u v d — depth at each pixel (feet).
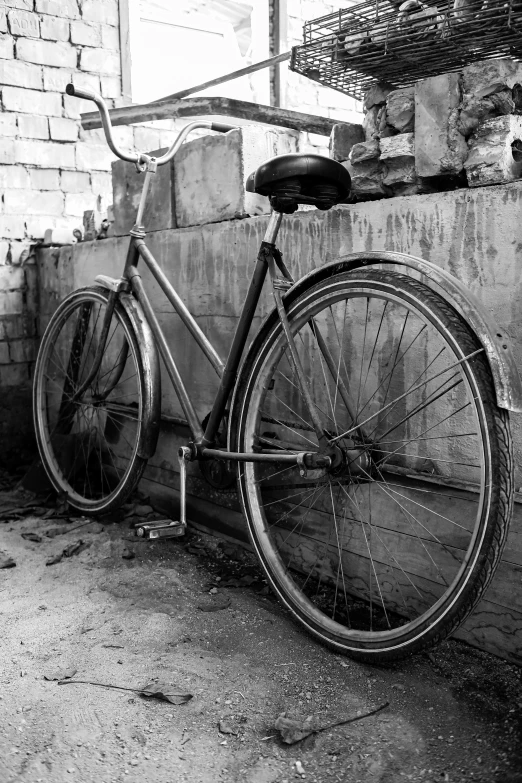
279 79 15.65
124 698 5.50
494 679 5.67
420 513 6.34
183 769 4.75
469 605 5.22
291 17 15.76
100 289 9.53
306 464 6.20
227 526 8.63
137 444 8.68
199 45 15.47
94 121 11.03
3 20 12.16
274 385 7.52
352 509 6.98
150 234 9.53
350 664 5.99
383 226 6.42
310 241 7.14
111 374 10.53
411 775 4.68
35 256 12.66
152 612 6.91
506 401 5.00
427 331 6.15
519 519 5.63
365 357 6.71
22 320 12.67
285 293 6.61
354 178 6.75
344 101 16.66
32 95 12.51
